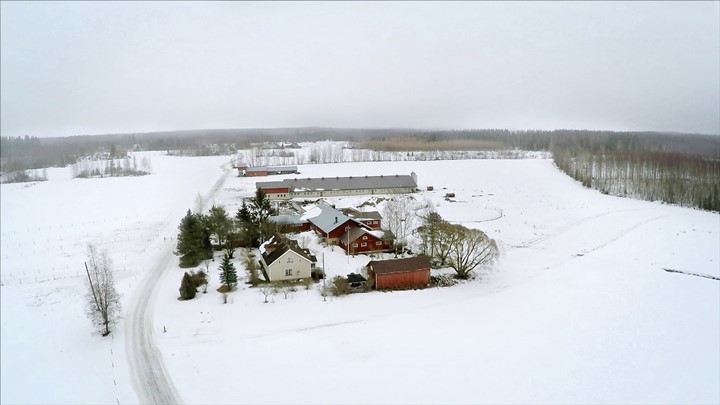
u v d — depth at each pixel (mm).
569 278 55125
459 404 31109
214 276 54781
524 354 37531
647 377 34531
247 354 37250
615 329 41875
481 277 55469
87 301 44344
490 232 76500
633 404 31422
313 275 53969
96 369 35625
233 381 33688
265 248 58219
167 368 35500
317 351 37688
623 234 74562
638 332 41281
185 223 59750
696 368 35750
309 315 44188
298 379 33844
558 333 41156
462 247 54812
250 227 65500
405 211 77188
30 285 53781
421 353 37469
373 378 33969
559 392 32594
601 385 33469
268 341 39312
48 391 33094
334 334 40562
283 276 52375
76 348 38844
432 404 31062
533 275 56531
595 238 73062
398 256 61344
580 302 47938
